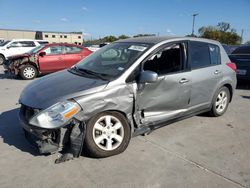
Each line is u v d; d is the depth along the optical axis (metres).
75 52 11.64
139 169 3.40
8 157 3.69
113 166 3.47
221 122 5.16
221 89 5.29
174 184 3.10
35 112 3.38
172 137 4.39
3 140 4.24
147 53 3.98
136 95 3.79
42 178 3.20
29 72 10.75
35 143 3.62
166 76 4.12
